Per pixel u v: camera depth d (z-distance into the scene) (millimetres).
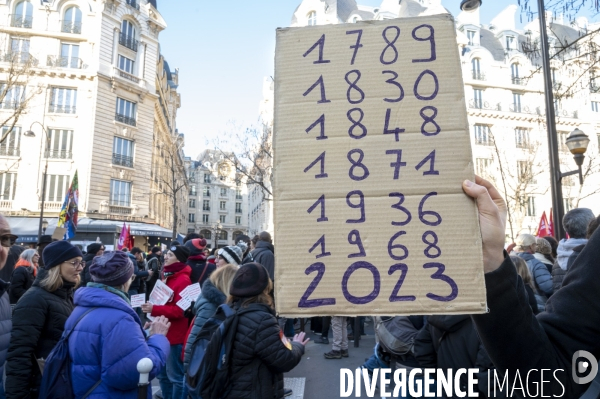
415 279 1562
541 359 1289
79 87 30859
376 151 1701
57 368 2559
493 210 1530
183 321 4820
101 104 31297
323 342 8797
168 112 52438
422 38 1794
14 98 29328
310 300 1617
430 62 1762
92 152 30359
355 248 1632
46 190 29312
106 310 2635
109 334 2535
